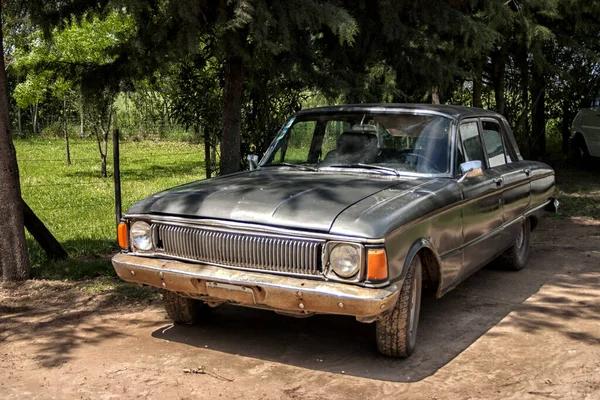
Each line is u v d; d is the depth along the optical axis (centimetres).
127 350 468
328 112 571
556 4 1109
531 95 1574
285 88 938
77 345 480
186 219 435
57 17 688
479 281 658
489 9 891
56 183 1448
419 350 465
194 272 425
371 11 774
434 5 783
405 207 418
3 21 675
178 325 522
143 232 457
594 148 1486
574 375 422
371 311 378
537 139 1681
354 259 382
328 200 421
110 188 1347
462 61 1144
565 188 1320
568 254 781
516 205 635
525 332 506
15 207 631
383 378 416
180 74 914
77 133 2733
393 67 822
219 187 475
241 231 414
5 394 397
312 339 488
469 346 475
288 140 580
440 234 462
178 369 431
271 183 475
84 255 764
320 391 397
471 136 566
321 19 633
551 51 1459
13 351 469
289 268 402
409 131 533
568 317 544
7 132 621
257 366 436
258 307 421
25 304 576
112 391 399
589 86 1600
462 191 498
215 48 680
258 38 609
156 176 1599
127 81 755
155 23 660
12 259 633
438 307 571
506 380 414
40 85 1502
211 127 956
